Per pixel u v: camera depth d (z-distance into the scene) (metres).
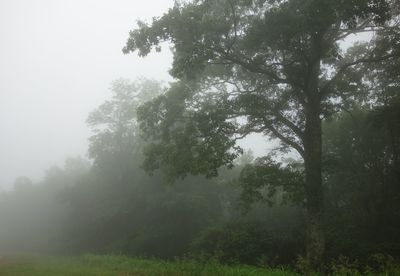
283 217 30.41
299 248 21.61
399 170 23.59
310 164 18.02
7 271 17.47
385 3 15.05
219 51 17.59
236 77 21.92
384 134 25.52
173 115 21.06
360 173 26.55
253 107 19.83
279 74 19.75
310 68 17.84
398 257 18.45
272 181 18.06
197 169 17.55
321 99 19.69
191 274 14.32
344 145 27.39
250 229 23.88
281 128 22.33
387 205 24.91
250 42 17.25
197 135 18.91
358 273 14.29
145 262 19.03
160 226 36.25
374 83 24.30
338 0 14.51
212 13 18.42
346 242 19.97
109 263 20.39
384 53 20.48
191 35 17.05
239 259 21.17
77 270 17.23
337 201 28.23
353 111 26.44
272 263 19.84
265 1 17.45
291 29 15.73
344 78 21.97
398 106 21.27
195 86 22.08
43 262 25.48
